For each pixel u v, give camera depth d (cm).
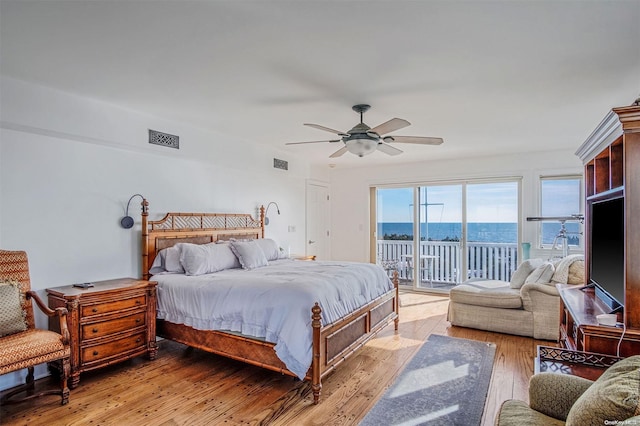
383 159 632
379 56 238
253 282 312
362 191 721
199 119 390
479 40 216
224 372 321
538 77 273
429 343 391
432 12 187
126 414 250
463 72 264
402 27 202
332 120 390
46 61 247
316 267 404
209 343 323
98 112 332
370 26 201
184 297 338
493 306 425
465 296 443
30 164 308
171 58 242
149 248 388
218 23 198
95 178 354
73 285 326
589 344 215
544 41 217
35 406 259
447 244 652
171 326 353
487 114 367
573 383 159
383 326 389
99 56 239
